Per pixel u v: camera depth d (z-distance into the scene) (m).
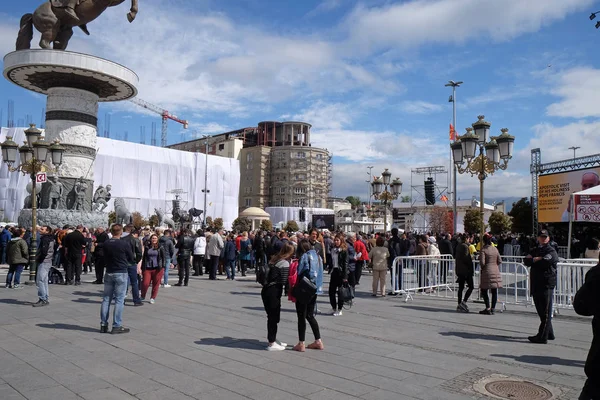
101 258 15.12
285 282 7.07
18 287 13.80
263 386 5.30
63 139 24.61
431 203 41.75
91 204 25.69
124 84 25.77
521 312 10.82
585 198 13.87
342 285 10.02
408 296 12.66
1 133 53.19
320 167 101.62
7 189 52.53
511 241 32.84
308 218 84.69
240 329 8.48
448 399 4.97
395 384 5.44
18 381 5.36
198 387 5.23
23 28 24.92
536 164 34.16
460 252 10.94
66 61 23.11
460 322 9.54
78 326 8.58
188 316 9.77
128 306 11.07
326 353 6.86
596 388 3.94
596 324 4.06
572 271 10.66
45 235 10.91
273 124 107.88
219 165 71.19
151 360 6.34
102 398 4.84
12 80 25.25
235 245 18.28
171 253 15.08
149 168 61.94
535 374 5.95
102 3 24.31
